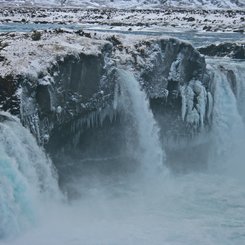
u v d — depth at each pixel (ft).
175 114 103.35
